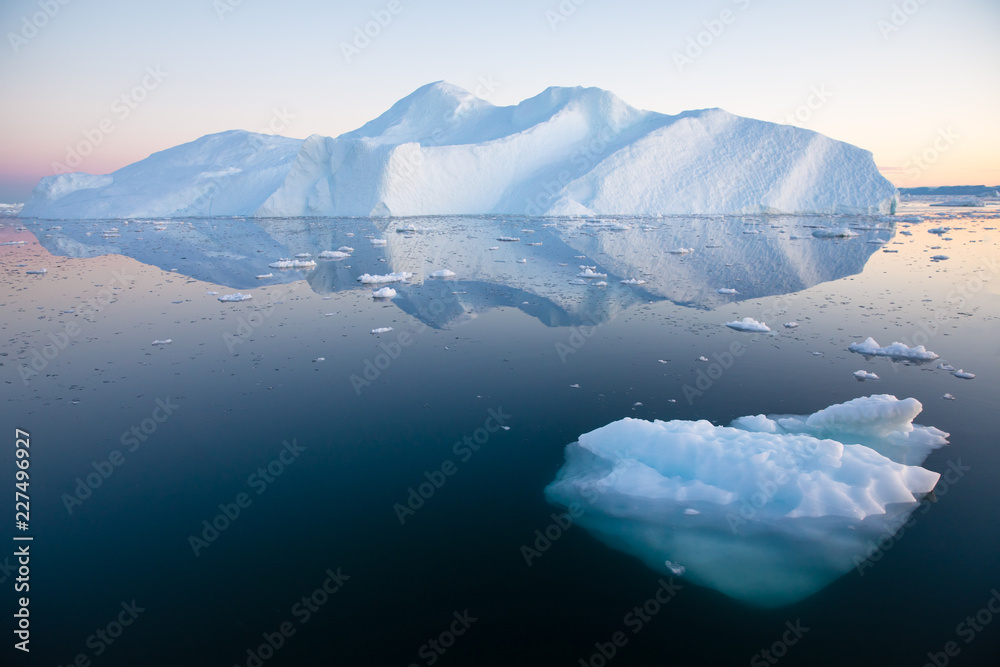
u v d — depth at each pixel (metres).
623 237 18.44
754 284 10.16
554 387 5.25
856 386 5.14
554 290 9.73
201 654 2.38
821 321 7.41
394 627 2.51
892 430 4.21
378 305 8.71
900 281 10.05
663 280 10.67
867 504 3.31
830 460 3.59
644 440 3.98
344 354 6.32
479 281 10.67
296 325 7.57
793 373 5.50
